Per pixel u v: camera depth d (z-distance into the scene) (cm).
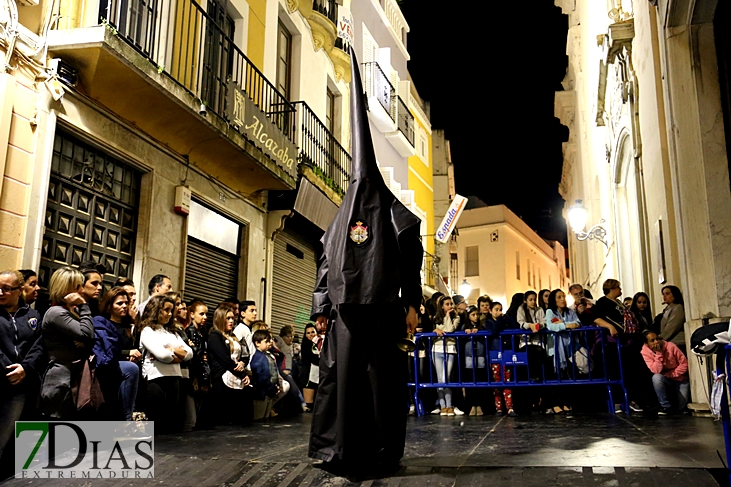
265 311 1112
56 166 657
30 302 523
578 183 2278
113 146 727
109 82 688
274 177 1012
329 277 390
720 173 694
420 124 2467
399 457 380
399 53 2170
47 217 641
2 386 429
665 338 766
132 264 775
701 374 678
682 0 700
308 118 1314
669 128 744
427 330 852
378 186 402
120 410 541
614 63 1133
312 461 400
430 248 2472
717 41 718
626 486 318
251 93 1068
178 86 753
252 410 769
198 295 923
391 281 382
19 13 615
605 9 1298
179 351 602
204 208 942
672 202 805
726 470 340
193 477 374
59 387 461
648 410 767
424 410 812
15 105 600
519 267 4000
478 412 786
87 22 686
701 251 690
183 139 843
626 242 1298
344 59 1529
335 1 1483
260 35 1128
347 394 375
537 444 455
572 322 789
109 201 739
